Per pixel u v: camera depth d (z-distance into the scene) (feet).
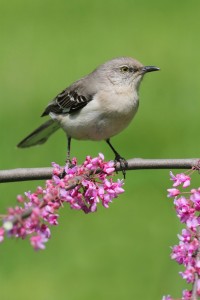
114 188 22.43
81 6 72.74
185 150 48.83
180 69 61.52
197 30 67.62
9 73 59.82
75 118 32.60
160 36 66.90
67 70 60.90
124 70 32.83
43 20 69.72
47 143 48.47
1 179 24.53
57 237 41.24
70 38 66.54
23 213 17.88
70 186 21.61
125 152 48.75
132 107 32.55
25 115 53.21
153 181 45.06
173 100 56.24
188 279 19.34
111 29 68.28
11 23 69.31
